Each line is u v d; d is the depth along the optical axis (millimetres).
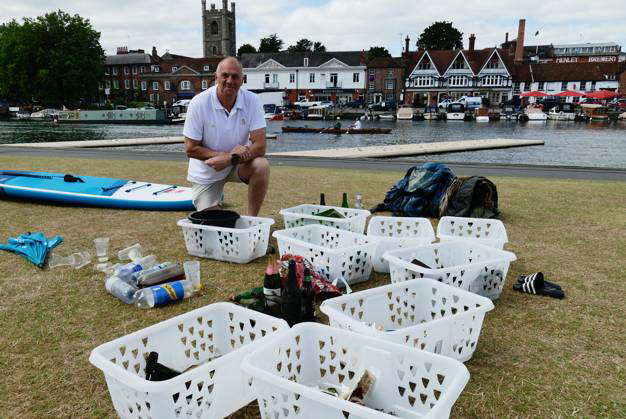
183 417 1798
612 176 9820
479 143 22375
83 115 48969
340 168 10844
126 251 4070
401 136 33219
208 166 4637
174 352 2303
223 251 3947
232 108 4484
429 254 3557
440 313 2799
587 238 4805
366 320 2693
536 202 6652
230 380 1948
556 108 57094
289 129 36656
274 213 5781
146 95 79125
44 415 2020
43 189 6180
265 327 2275
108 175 8906
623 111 57062
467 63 67750
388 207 6086
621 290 3436
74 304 3096
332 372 2324
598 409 2088
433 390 1948
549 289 3361
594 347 2623
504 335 2756
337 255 3359
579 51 112312
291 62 72250
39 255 3898
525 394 2189
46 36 61469
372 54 97250
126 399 1819
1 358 2447
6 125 44688
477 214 5590
